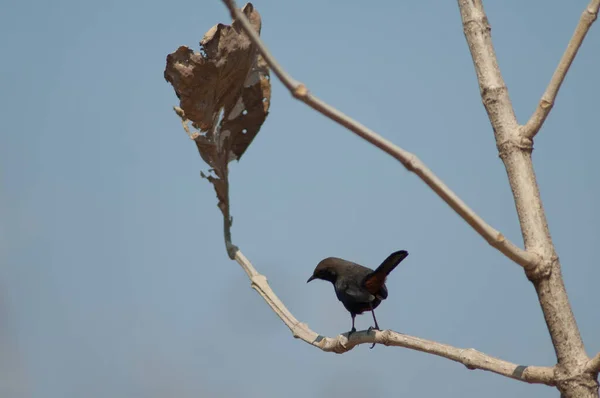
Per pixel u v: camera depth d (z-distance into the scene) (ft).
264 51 20.88
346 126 21.86
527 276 23.71
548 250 23.68
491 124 25.73
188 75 38.70
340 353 33.60
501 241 22.62
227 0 20.42
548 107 24.44
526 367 23.95
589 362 22.30
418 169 21.95
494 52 26.37
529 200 24.43
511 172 24.90
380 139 21.91
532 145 25.05
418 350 28.94
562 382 22.66
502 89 25.80
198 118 39.63
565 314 23.06
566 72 24.14
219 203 39.06
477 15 26.63
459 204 22.21
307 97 21.33
